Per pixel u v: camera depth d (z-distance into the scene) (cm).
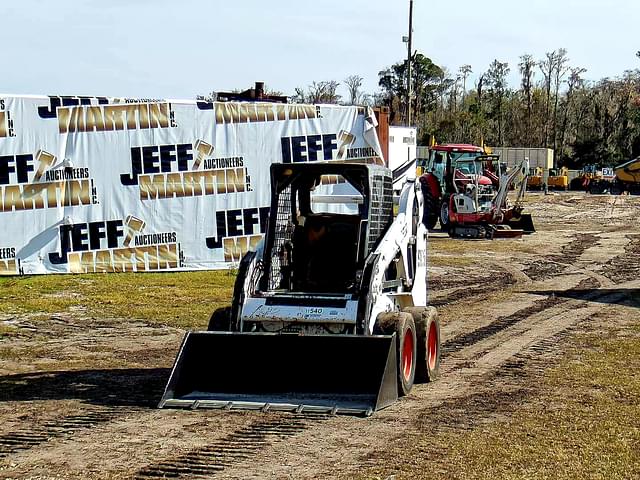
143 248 2367
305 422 988
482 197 3619
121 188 2336
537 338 1600
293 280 1160
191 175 2400
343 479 794
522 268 2717
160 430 961
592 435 944
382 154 2688
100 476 808
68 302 1919
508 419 1015
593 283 2406
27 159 2244
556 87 10281
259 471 820
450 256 2984
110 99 2312
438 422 997
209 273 2380
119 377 1249
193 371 1095
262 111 2470
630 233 3853
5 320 1720
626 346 1510
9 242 2242
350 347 1041
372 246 1148
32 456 870
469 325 1747
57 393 1147
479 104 10669
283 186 1155
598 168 9388
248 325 1102
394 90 10912
